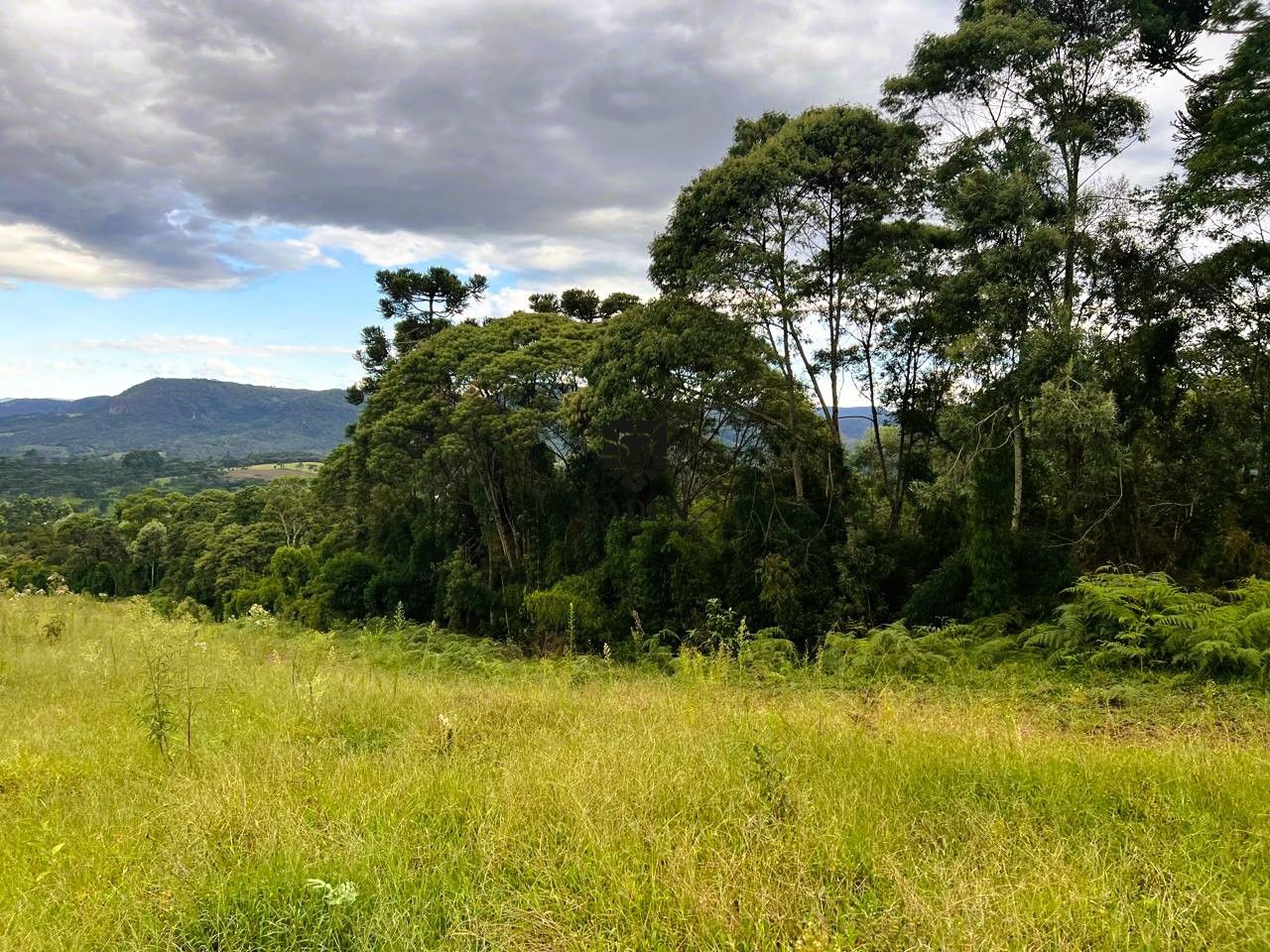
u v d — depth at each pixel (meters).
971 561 14.94
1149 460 16.41
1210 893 2.92
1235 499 15.58
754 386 20.23
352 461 28.62
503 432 23.73
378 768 4.89
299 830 3.69
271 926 2.96
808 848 3.38
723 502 24.75
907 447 21.12
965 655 11.63
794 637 17.28
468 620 26.38
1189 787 4.12
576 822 3.68
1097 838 3.50
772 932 2.74
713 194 17.08
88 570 58.56
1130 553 16.02
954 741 5.22
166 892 3.21
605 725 5.95
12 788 5.10
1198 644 8.88
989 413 15.84
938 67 15.90
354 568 29.41
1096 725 6.73
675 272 18.73
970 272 15.20
